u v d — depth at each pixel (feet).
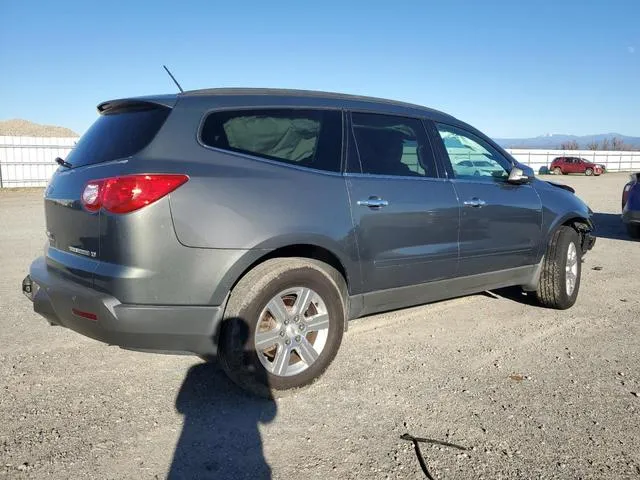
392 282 13.46
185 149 10.75
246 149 11.51
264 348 11.19
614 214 49.14
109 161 10.87
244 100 11.87
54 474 8.83
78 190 10.93
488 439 10.06
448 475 8.94
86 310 10.43
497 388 12.18
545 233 17.33
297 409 11.14
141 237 10.02
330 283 11.93
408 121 14.55
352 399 11.58
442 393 11.91
